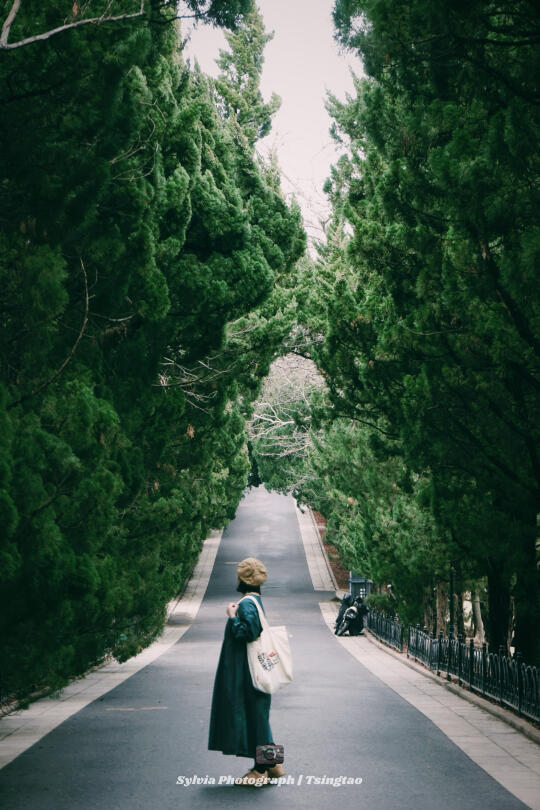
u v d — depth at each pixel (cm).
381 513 2595
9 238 893
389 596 2859
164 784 786
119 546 1454
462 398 1184
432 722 1204
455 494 1320
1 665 871
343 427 3039
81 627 1036
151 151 1311
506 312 1055
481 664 1548
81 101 859
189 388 1914
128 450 1269
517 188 970
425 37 905
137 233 1183
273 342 2027
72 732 1106
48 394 939
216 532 6988
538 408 1178
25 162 848
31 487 801
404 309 1571
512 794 744
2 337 944
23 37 815
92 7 859
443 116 1066
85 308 1058
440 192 1293
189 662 2292
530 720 1193
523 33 871
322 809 689
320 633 3447
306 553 6266
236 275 1733
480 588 2180
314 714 1270
